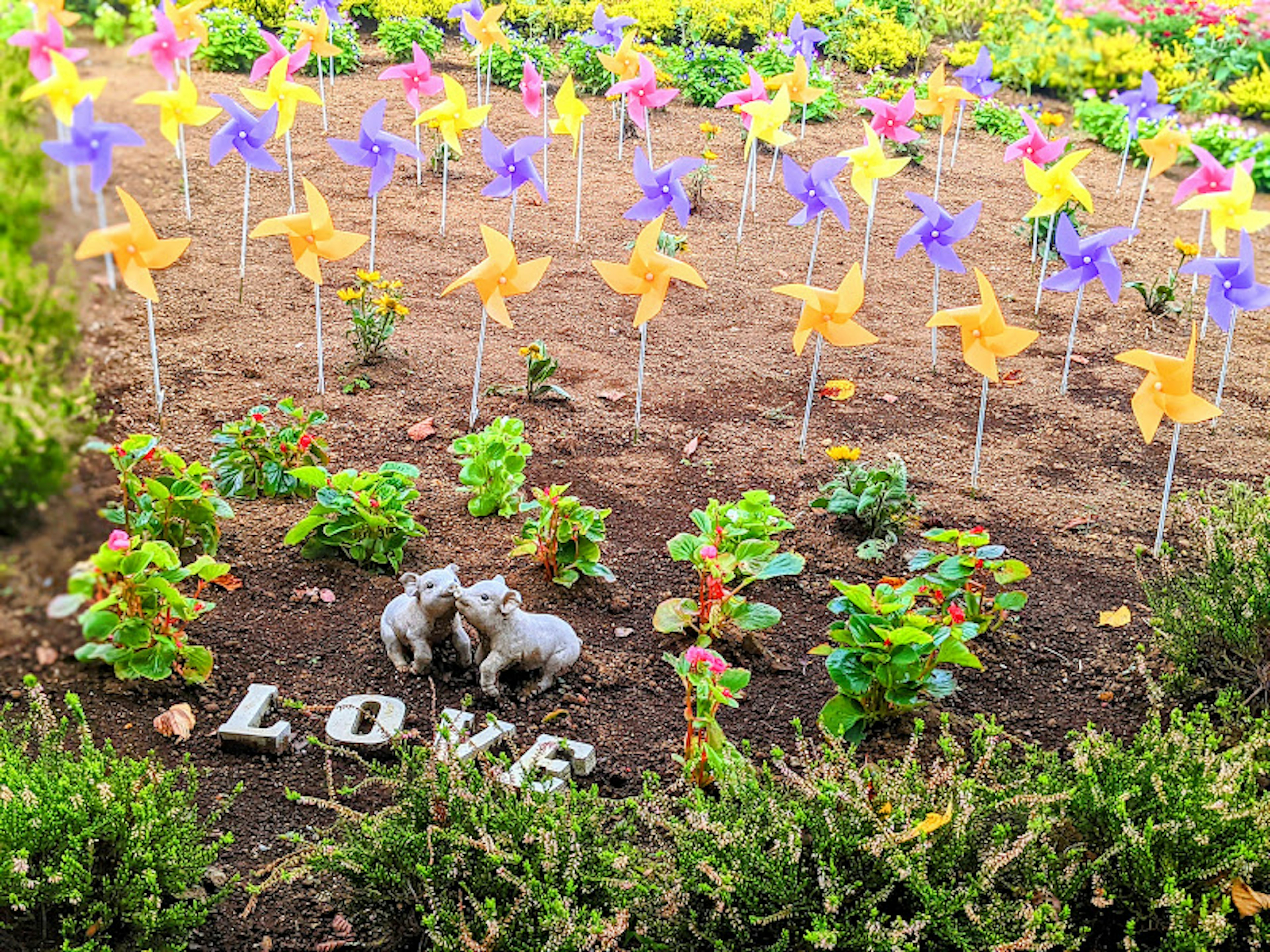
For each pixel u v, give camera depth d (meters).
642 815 1.46
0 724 1.56
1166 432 2.32
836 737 1.61
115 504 1.77
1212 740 1.52
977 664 1.61
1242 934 1.43
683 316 2.62
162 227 2.76
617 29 3.20
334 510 1.85
